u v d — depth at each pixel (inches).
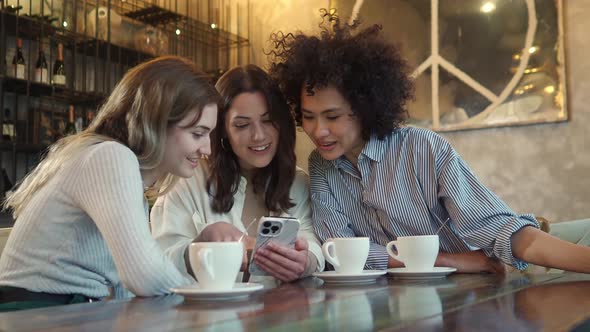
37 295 46.4
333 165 66.0
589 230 84.1
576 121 134.1
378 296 35.5
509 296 34.5
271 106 63.9
